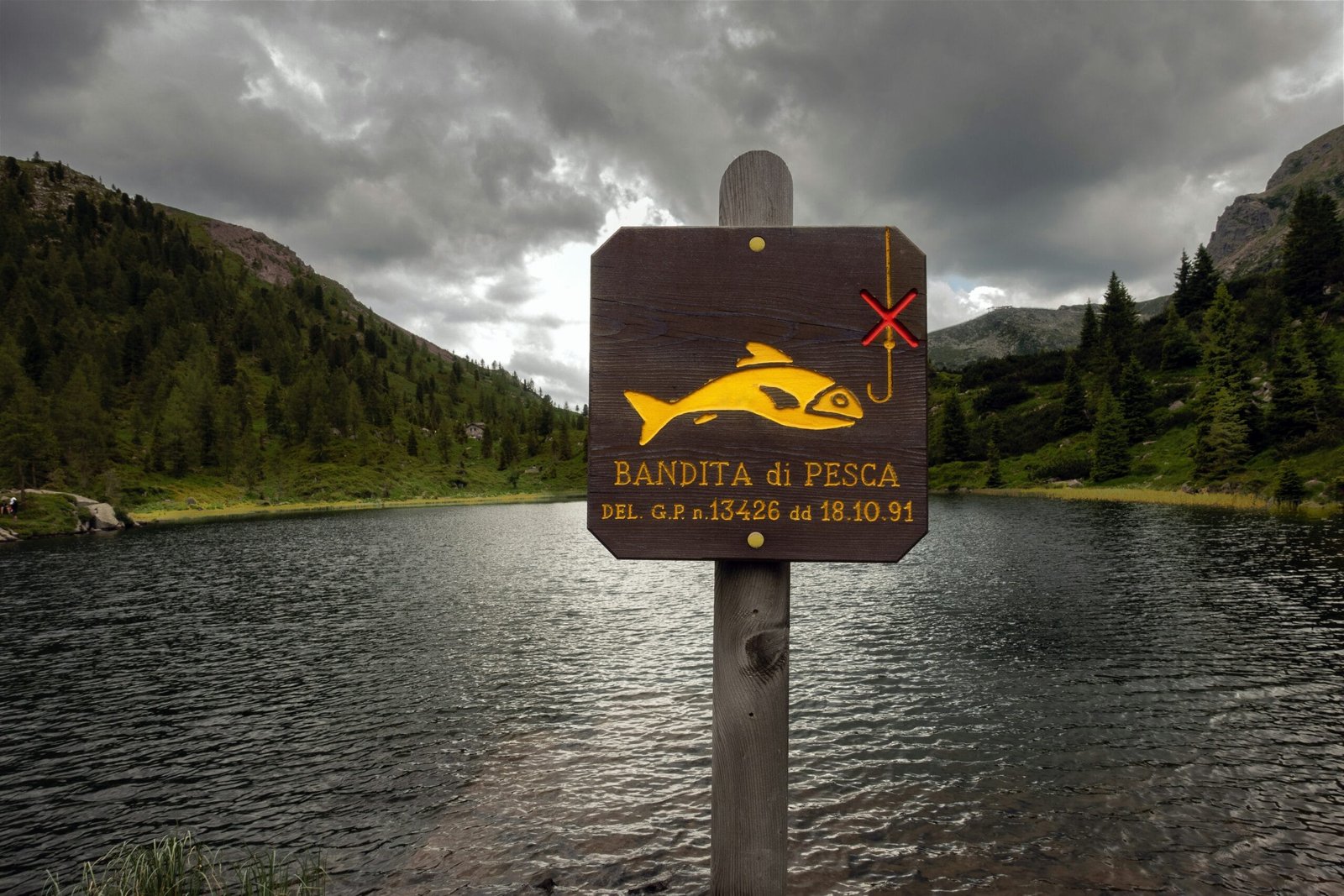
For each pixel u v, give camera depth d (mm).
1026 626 21734
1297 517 46125
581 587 33625
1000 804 9883
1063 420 105750
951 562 36344
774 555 3260
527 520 93688
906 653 18719
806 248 3316
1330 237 92938
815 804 9969
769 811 3268
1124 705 14234
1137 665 17156
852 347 3295
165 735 14781
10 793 11984
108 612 30000
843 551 3244
